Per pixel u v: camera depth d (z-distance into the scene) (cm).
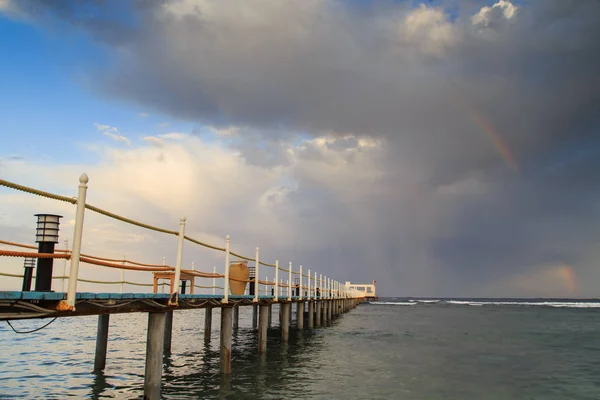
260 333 1816
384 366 1673
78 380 1309
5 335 2536
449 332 3184
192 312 5991
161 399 1132
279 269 2027
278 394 1209
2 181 520
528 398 1266
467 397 1262
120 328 3120
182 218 983
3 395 1137
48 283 708
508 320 4891
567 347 2383
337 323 3797
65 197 630
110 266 782
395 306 10219
